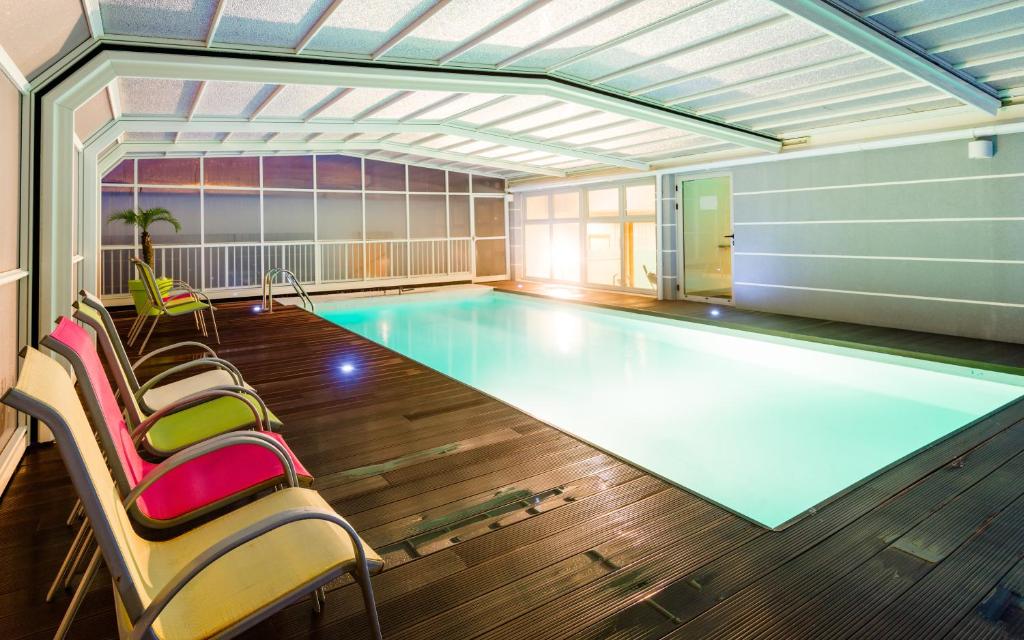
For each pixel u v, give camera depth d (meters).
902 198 6.96
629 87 6.13
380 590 2.13
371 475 3.15
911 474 3.05
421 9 4.22
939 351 5.86
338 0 3.91
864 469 4.01
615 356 7.58
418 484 3.03
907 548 2.36
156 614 1.18
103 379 2.01
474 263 14.09
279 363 5.93
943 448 3.41
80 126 5.22
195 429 2.61
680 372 6.72
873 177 7.22
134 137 8.30
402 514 2.70
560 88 5.91
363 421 4.07
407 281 13.12
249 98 6.13
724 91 5.97
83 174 6.09
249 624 1.32
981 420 3.90
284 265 11.87
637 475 3.11
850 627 1.89
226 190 11.23
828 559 2.28
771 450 4.39
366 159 12.67
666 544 2.41
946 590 2.07
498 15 4.39
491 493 2.91
